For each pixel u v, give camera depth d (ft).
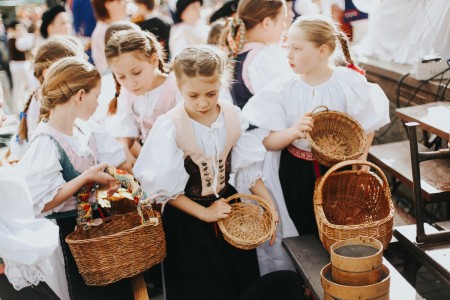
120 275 7.06
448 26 13.24
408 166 10.51
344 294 6.08
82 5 17.26
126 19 15.64
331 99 8.50
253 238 7.66
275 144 8.55
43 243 6.79
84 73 7.59
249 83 10.05
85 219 7.54
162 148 7.59
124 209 8.34
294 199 9.05
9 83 23.86
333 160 7.69
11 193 6.70
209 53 7.20
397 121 13.52
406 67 13.66
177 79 7.32
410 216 10.32
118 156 8.67
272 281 8.28
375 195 7.91
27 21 26.94
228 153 8.10
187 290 8.27
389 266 7.37
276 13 9.92
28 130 10.20
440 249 7.40
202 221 8.18
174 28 18.17
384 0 14.34
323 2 16.98
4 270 7.04
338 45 9.31
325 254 8.09
